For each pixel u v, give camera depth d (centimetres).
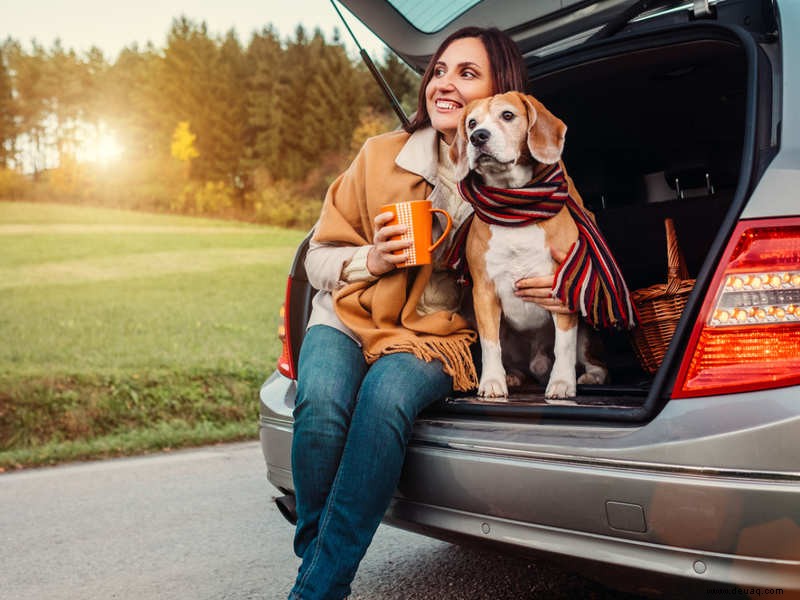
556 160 199
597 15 240
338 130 3183
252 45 3684
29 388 686
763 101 159
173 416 688
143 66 3672
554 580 246
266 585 257
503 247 205
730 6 214
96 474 472
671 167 294
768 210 143
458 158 207
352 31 253
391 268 200
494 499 163
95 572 278
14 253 2262
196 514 357
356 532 180
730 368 140
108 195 3319
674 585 140
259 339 1142
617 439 147
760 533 130
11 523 354
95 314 1394
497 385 205
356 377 201
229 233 2798
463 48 217
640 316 208
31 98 3588
